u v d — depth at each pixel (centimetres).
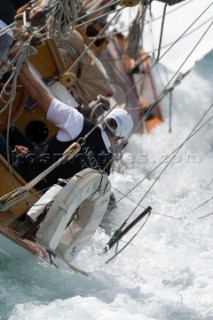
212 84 4075
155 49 3906
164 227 2795
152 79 3872
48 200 2078
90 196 2081
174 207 3033
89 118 2592
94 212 2112
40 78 2495
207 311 2083
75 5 1955
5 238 1956
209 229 2816
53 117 2177
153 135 3650
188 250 2650
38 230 2009
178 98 3919
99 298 2008
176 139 3609
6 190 2138
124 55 3906
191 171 3338
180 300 2156
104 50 3916
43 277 2048
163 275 2392
